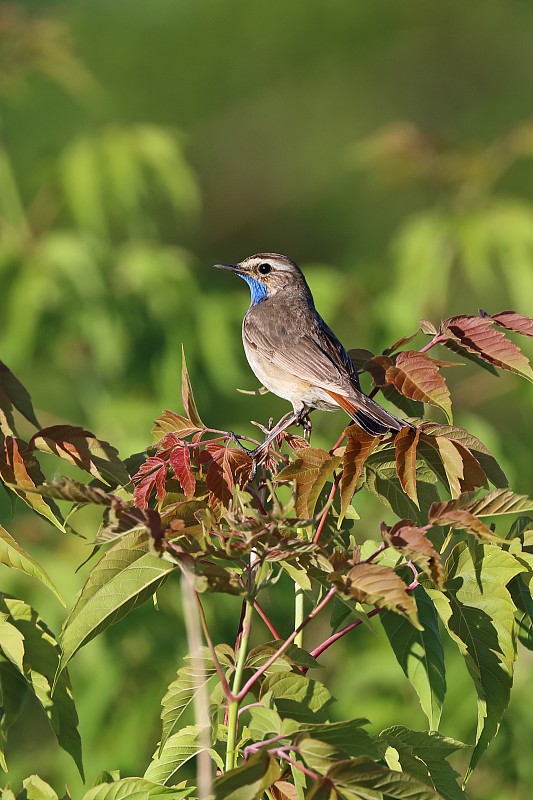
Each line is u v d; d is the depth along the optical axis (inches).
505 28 1042.1
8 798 215.6
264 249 998.4
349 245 968.3
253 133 1003.9
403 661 249.0
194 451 247.1
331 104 1016.9
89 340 514.9
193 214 909.2
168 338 518.9
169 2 1005.2
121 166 582.2
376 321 525.7
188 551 212.7
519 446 492.1
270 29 1008.9
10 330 507.2
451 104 1034.1
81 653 471.5
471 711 454.6
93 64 966.4
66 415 609.3
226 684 211.5
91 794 216.1
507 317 262.5
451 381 772.0
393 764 221.8
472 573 235.1
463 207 589.9
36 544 491.8
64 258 514.0
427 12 1026.1
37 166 590.9
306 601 463.5
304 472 234.4
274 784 222.4
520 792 446.0
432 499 255.1
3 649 235.9
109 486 261.0
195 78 993.5
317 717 214.1
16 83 653.3
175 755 231.9
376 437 234.7
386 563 251.1
